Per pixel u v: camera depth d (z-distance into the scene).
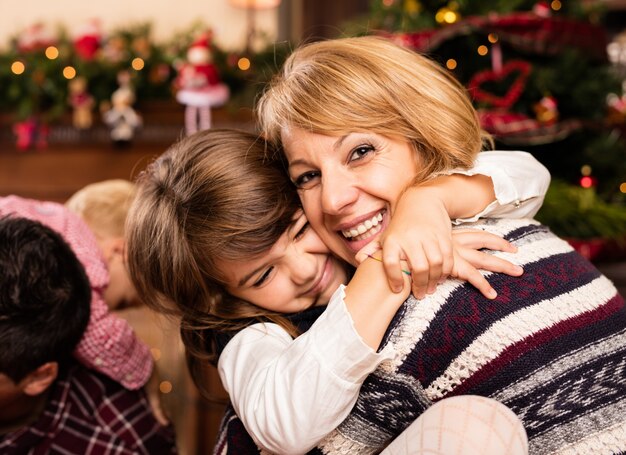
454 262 0.81
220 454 1.00
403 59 0.97
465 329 0.79
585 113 1.99
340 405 0.78
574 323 0.81
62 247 1.20
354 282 0.81
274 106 0.96
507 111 1.85
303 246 0.99
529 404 0.78
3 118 3.19
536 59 1.94
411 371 0.80
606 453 0.78
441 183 0.89
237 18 3.59
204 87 2.84
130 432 1.31
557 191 1.86
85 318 1.21
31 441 1.24
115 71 2.98
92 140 3.15
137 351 1.35
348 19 3.34
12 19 3.65
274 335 0.97
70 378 1.31
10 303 1.10
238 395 0.90
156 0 3.62
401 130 0.91
